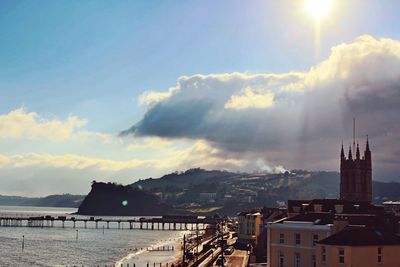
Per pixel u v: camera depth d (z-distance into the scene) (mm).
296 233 109625
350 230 100750
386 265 97938
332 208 139375
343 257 95875
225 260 183750
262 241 177125
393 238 102812
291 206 152875
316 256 101062
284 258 111438
